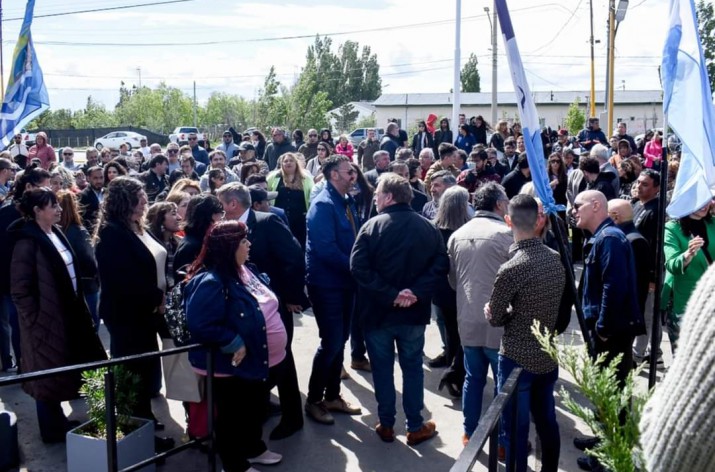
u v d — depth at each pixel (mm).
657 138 14516
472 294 4387
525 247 3760
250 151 9922
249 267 4359
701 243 4875
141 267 4473
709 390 1163
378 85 93062
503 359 3836
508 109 58531
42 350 4414
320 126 47656
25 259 4398
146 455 4207
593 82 29266
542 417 3906
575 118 38500
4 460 4418
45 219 4465
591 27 28766
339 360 5266
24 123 5859
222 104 69500
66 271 4496
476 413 4523
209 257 3947
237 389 3996
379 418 4867
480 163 10023
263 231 4809
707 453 1171
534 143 3697
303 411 5340
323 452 4680
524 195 3799
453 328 5645
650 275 5168
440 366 6387
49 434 4801
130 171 10102
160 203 5434
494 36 25047
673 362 1291
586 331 3811
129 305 4473
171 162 11703
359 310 4766
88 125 66750
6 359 6242
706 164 3512
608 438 1946
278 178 8344
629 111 56969
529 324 3727
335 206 5121
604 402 1958
